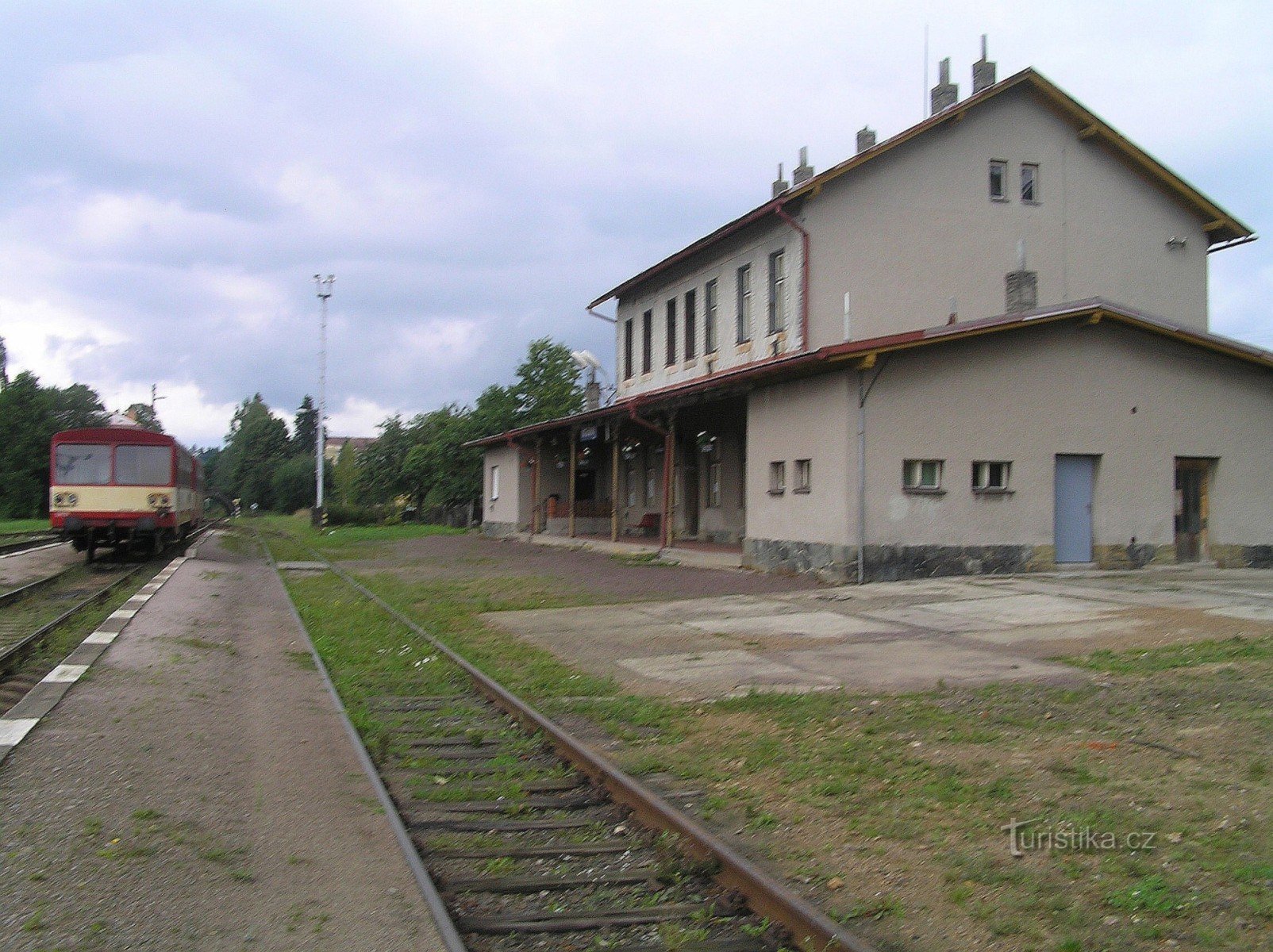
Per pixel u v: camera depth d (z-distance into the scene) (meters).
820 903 4.70
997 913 4.53
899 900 4.70
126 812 5.88
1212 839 5.30
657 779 6.73
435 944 4.28
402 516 59.31
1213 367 19.98
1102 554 19.05
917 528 17.73
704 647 11.91
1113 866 5.01
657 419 26.58
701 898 4.87
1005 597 15.36
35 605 16.55
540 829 5.91
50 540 34.84
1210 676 9.32
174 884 4.86
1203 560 20.06
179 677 10.27
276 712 8.91
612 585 19.23
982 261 23.41
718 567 21.47
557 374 50.03
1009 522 18.39
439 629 14.12
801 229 21.97
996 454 18.30
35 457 63.81
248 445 116.00
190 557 29.05
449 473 51.00
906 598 15.45
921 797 6.17
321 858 5.29
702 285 27.67
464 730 8.39
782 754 7.19
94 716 8.32
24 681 9.93
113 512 25.30
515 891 4.96
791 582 18.02
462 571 23.77
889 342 17.11
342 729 8.30
